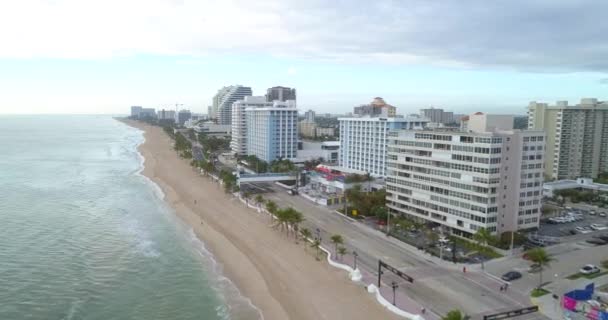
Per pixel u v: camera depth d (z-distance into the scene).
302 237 130.62
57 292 95.31
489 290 93.94
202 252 122.31
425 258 113.62
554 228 144.75
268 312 87.00
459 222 130.25
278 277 103.31
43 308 88.00
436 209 137.25
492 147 119.75
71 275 104.62
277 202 179.38
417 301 87.81
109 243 128.75
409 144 145.62
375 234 134.62
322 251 118.88
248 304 90.69
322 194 190.00
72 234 136.50
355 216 155.12
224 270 109.12
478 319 80.69
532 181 130.88
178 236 136.75
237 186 198.00
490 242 118.19
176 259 116.44
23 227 142.62
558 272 104.88
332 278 101.19
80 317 84.81
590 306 82.12
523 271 105.06
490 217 123.00
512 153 124.88
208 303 91.31
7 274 103.94
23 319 83.50
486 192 121.75
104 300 92.12
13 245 124.62
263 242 128.50
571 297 84.88
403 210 149.88
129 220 154.75
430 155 138.00
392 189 154.75
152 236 136.38
